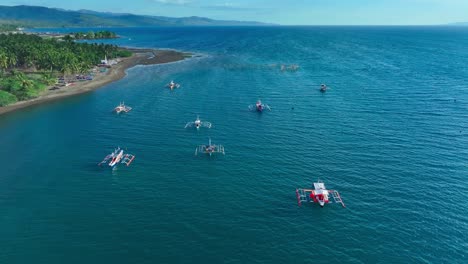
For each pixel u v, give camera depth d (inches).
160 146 2955.2
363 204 2052.2
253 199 2126.0
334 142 2972.4
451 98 4269.2
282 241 1754.4
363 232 1811.0
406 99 4279.0
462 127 3253.0
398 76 5787.4
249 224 1887.3
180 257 1644.9
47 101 4421.8
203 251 1683.1
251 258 1638.8
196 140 3080.7
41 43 7062.0
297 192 2182.6
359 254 1658.5
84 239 1776.6
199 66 7194.9
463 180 2288.4
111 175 2440.9
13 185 2306.8
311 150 2817.4
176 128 3393.2
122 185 2304.4
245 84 5359.3
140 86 5290.4
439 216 1920.5
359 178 2351.1
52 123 3570.4
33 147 2942.9
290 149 2847.0
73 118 3730.3
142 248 1706.4
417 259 1615.4
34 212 2011.6
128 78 5954.7
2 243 1753.2
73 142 3051.2
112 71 6628.9
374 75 5930.1
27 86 4611.2
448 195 2119.8
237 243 1739.7
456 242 1716.3
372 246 1707.7
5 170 2518.5
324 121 3523.6
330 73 6195.9
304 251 1684.3
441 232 1791.3
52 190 2246.6
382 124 3388.3
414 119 3513.8
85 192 2222.0
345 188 2231.8
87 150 2876.5
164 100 4439.0
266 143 2987.2
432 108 3873.0
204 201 2107.5
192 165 2593.5
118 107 3969.0
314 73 6215.6
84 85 5344.5
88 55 6796.3
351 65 7091.5
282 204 2071.9
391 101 4202.8
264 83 5428.2
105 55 7667.3
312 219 1925.4
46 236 1803.6
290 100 4367.6
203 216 1957.4
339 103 4175.7
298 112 3853.3
